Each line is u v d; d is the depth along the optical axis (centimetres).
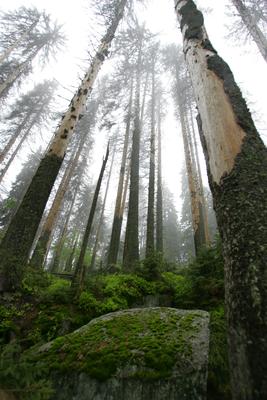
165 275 816
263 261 203
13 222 575
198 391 266
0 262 509
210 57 378
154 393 265
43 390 230
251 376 170
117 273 953
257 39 1341
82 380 280
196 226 1259
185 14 482
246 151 273
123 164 1742
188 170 1462
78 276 578
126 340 328
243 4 1329
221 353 320
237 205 244
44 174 647
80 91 846
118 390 269
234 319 202
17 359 261
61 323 468
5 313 453
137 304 630
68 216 2264
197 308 559
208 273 607
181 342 316
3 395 213
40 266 851
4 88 1822
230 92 325
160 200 1748
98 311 529
